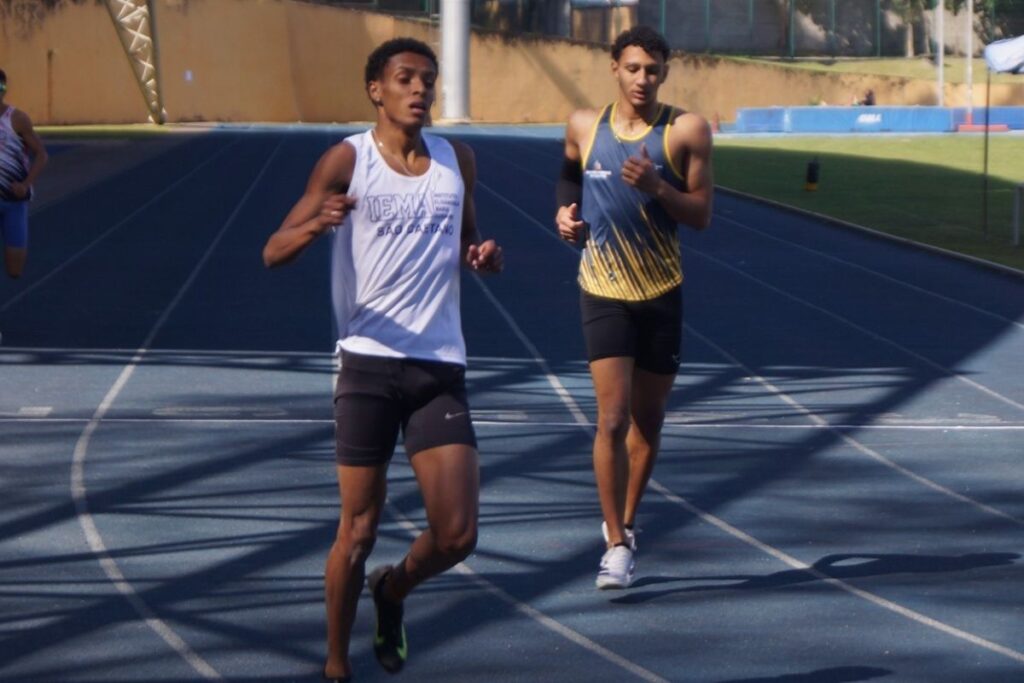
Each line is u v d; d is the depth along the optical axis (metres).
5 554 20.02
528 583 19.14
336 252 14.30
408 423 14.13
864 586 19.14
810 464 26.28
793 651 16.64
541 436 28.27
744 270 54.81
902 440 28.45
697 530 21.88
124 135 150.75
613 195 17.97
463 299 46.47
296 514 22.25
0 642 16.58
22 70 183.62
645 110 18.00
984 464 26.45
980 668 16.11
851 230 69.38
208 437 27.45
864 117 176.00
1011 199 85.00
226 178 93.12
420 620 17.67
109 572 19.27
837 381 34.66
